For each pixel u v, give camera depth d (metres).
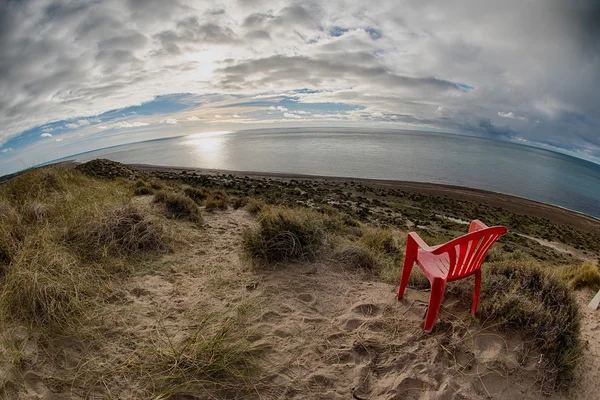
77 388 1.99
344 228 6.59
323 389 2.18
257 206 7.18
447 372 2.33
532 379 2.37
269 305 3.08
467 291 3.21
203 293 3.27
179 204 6.12
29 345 2.20
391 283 3.75
